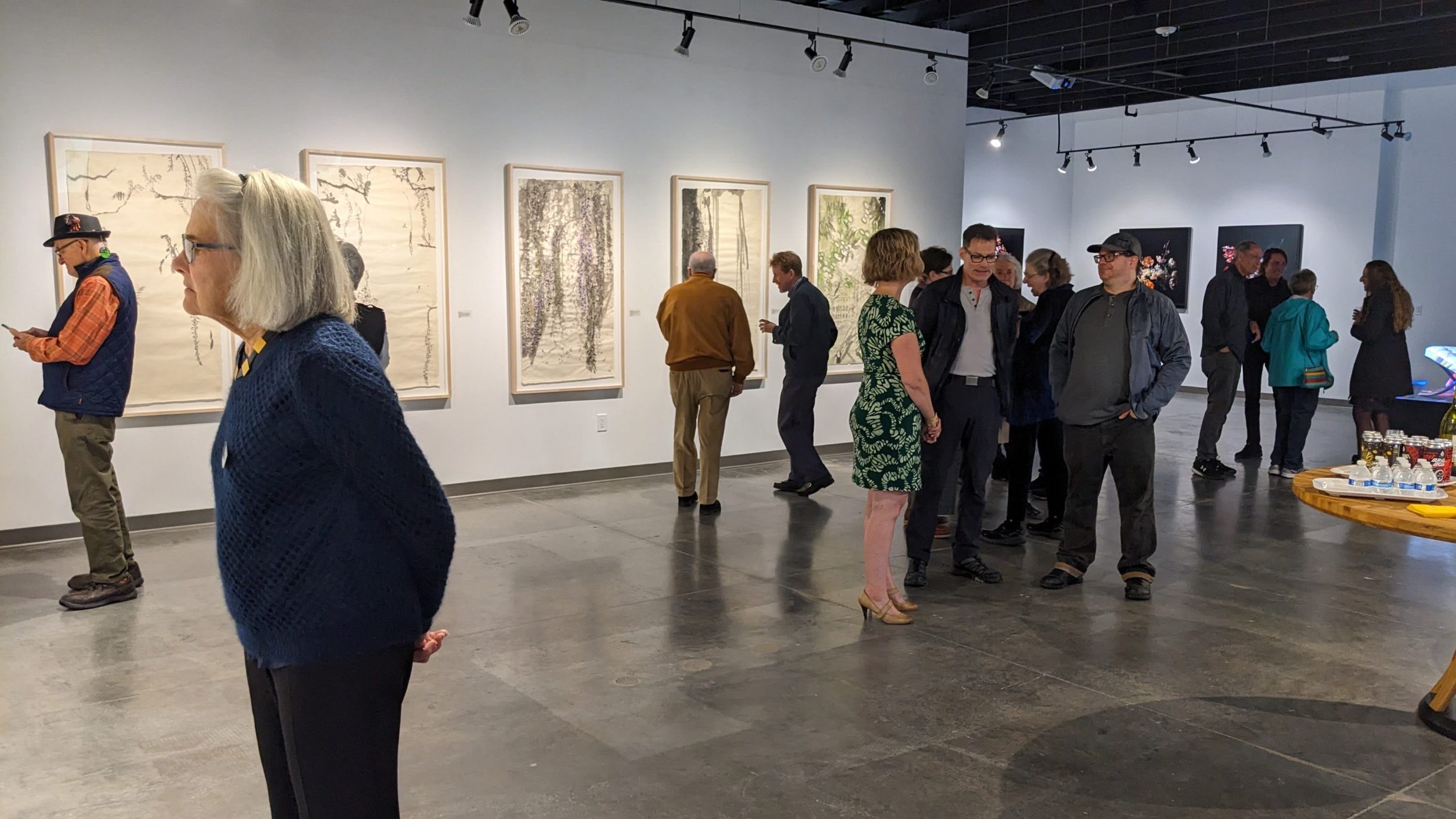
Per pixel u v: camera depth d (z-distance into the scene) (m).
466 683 3.69
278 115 6.09
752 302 8.06
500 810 2.78
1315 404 7.75
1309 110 12.88
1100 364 4.71
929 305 4.76
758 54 7.89
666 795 2.87
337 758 1.61
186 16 5.78
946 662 3.92
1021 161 14.95
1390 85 12.12
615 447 7.52
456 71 6.63
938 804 2.82
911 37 8.75
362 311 4.83
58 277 5.56
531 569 5.18
